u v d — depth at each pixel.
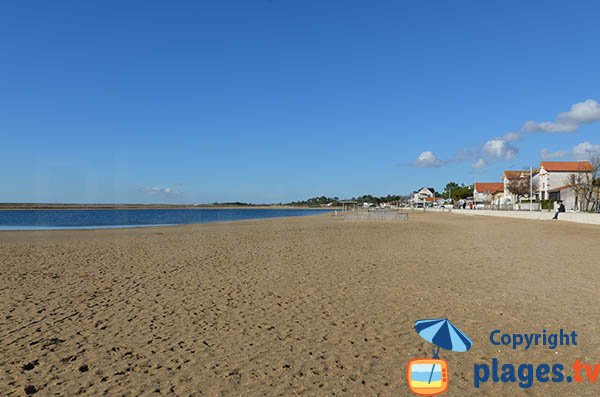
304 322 7.77
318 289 10.44
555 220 40.09
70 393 5.09
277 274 12.56
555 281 11.12
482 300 9.20
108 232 32.22
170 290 10.55
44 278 12.33
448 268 13.35
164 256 16.89
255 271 13.13
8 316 8.39
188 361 6.03
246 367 5.79
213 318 8.09
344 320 7.86
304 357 6.12
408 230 30.83
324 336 7.00
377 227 34.94
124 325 7.74
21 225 49.62
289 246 20.19
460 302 9.04
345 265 14.12
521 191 80.25
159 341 6.87
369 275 12.24
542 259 15.13
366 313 8.29
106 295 10.10
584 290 10.03
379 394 4.99
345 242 21.95
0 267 14.45
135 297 9.86
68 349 6.55
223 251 18.38
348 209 108.44
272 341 6.80
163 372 5.66
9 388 5.23
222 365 5.87
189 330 7.40
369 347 6.48
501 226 33.84
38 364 5.98
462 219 49.06
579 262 14.34
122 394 5.05
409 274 12.34
